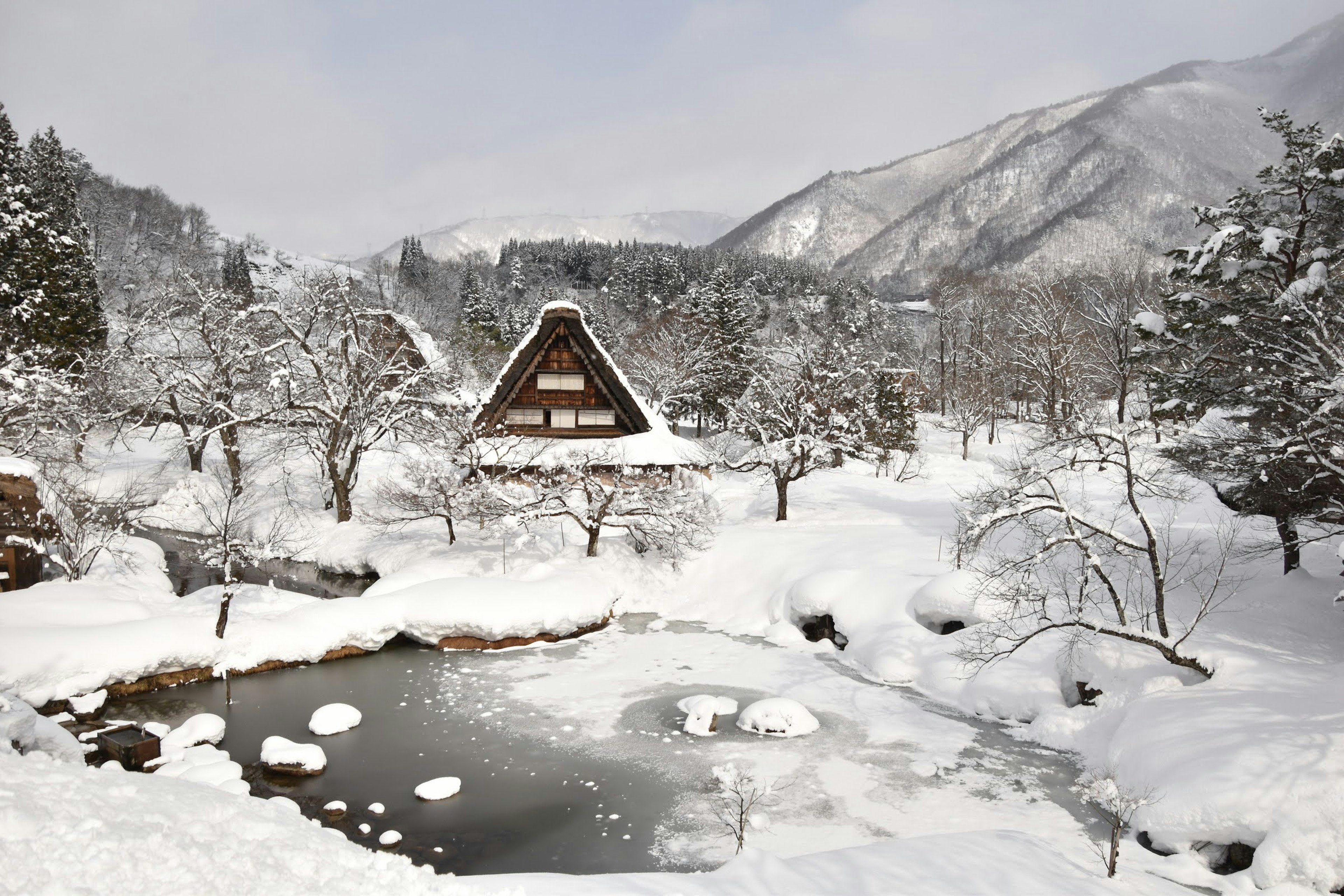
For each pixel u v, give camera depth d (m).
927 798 17.12
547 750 19.75
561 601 29.30
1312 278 20.28
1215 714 16.88
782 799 17.12
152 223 137.25
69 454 42.34
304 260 169.50
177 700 22.81
